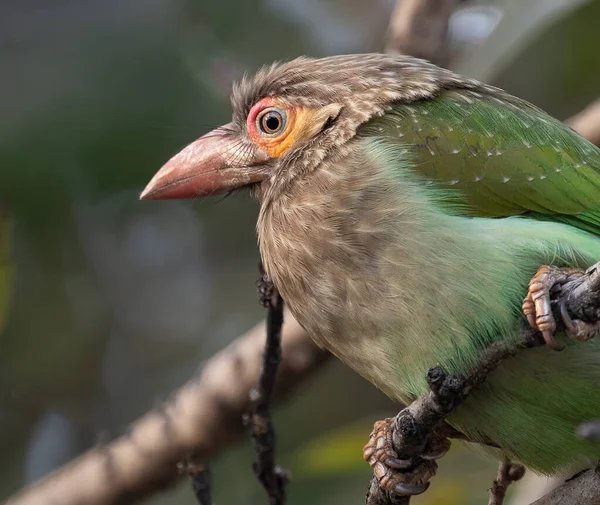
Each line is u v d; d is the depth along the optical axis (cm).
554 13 1134
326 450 1123
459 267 843
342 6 1405
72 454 1377
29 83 1277
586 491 838
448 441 891
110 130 1270
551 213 902
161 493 1211
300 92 953
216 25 1318
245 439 1173
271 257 921
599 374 846
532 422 877
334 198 878
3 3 1299
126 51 1286
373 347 877
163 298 1447
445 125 909
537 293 791
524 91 1379
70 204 1298
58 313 1389
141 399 1406
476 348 848
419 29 1130
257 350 1141
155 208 1446
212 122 1275
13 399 1380
